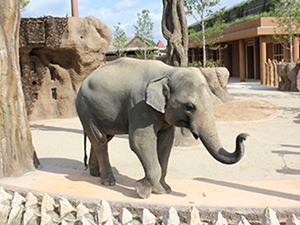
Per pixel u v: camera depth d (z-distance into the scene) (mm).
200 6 17141
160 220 3672
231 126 9211
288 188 4199
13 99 5039
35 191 4297
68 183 4566
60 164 6297
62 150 7434
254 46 26547
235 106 12117
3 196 4297
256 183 4422
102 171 4473
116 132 4289
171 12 7480
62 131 9422
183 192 4152
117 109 4062
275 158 6293
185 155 6633
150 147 3871
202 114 3500
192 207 3564
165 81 3713
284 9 18641
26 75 10875
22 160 5066
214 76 12922
